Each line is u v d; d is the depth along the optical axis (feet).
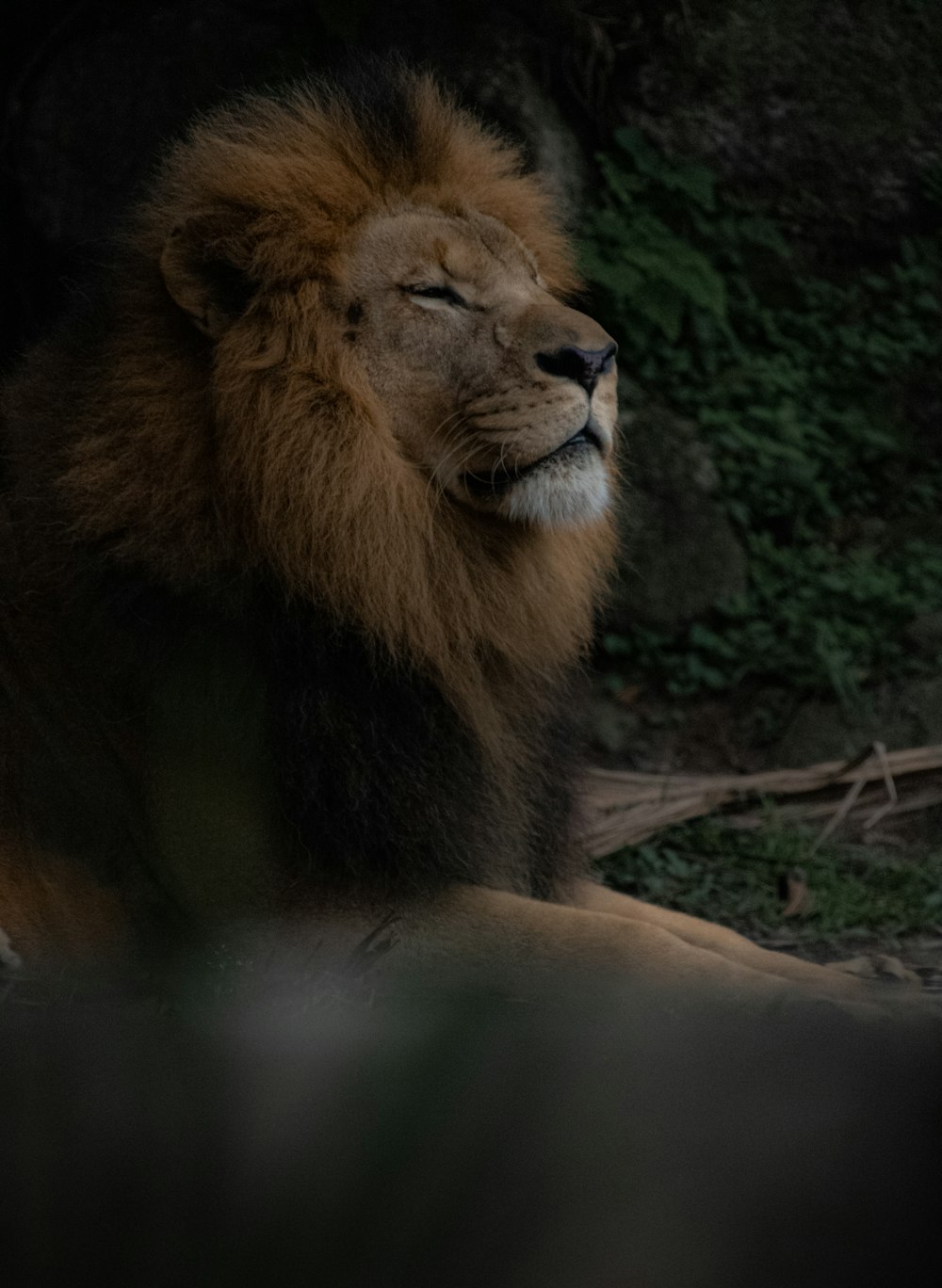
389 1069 21.84
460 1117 18.97
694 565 61.67
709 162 69.51
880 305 71.56
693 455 63.72
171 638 29.25
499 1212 15.98
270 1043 23.59
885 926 42.11
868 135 71.56
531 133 62.95
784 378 67.46
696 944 32.30
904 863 46.47
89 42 59.36
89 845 30.40
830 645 60.23
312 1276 15.51
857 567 64.23
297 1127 18.51
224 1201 16.10
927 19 73.00
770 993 26.50
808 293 70.49
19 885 30.55
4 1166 16.97
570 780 34.81
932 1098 19.90
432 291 30.14
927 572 64.75
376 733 29.17
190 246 29.40
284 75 58.29
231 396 28.78
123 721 29.94
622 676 59.88
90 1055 22.54
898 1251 14.99
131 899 30.22
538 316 29.89
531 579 31.24
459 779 30.27
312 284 29.53
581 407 29.68
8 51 59.98
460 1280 15.25
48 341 32.86
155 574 29.07
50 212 58.29
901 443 68.85
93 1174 16.63
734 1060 22.67
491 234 31.24
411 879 29.04
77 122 58.65
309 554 28.68
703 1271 14.98
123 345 30.01
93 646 29.89
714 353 66.95
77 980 29.43
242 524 28.86
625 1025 25.38
